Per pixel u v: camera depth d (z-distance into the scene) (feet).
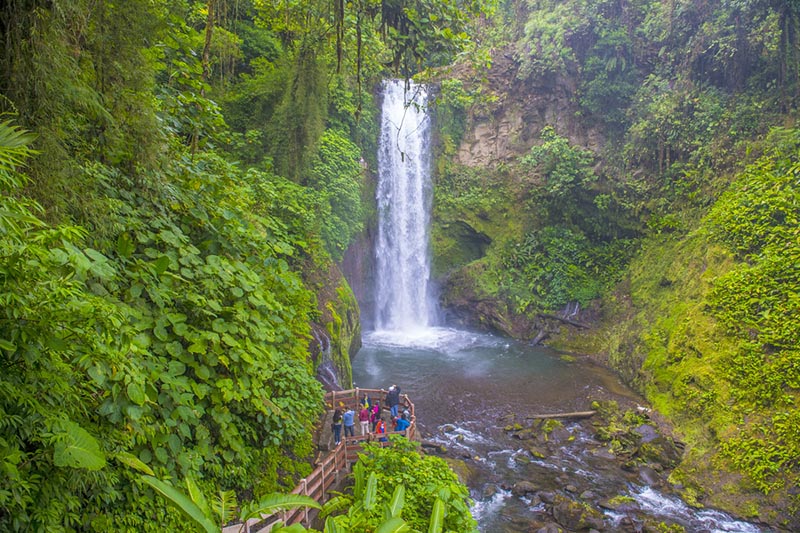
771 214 43.60
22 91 13.55
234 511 19.44
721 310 41.65
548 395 47.19
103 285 16.89
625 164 65.77
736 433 33.88
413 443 26.58
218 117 28.99
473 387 49.03
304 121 42.52
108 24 17.70
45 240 11.91
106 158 19.24
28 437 11.09
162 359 17.78
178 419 17.71
